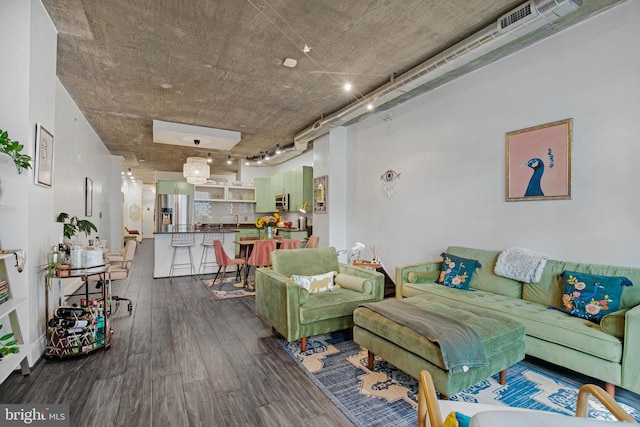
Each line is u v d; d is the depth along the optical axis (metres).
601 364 2.09
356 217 5.86
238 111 5.29
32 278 2.51
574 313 2.46
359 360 2.68
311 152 7.82
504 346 2.14
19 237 2.42
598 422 0.71
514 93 3.38
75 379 2.30
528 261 3.01
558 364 2.30
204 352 2.79
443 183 4.19
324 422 1.88
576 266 2.76
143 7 2.68
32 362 2.47
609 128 2.68
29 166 2.38
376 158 5.39
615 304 2.31
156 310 3.98
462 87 3.94
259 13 2.76
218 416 1.92
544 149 3.11
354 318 2.60
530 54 3.23
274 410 1.99
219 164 10.71
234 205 9.80
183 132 5.96
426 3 2.64
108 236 8.32
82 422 1.84
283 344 2.99
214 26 2.95
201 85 4.25
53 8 2.70
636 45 2.53
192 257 6.20
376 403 2.07
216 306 4.16
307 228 7.65
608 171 2.68
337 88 4.38
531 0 2.51
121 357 2.67
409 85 3.84
